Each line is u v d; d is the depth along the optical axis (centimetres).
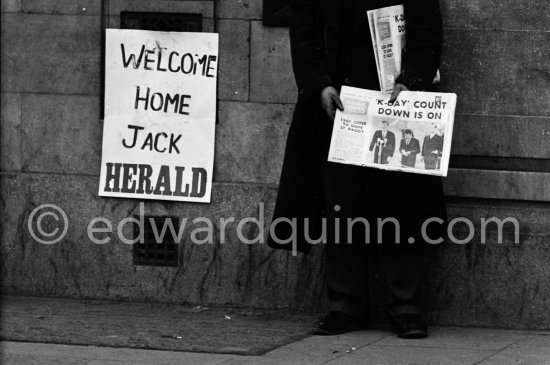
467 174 700
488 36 697
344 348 639
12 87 770
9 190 772
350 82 664
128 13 756
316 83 652
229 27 741
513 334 685
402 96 645
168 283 755
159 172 753
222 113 745
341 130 650
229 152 746
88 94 762
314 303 734
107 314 724
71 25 761
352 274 684
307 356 619
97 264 764
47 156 769
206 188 746
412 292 677
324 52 667
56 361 602
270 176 742
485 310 702
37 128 769
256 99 740
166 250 756
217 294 749
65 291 770
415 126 643
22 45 768
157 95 753
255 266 741
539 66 694
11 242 775
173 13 750
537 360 612
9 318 708
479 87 700
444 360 611
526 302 697
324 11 661
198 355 619
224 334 672
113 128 759
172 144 752
